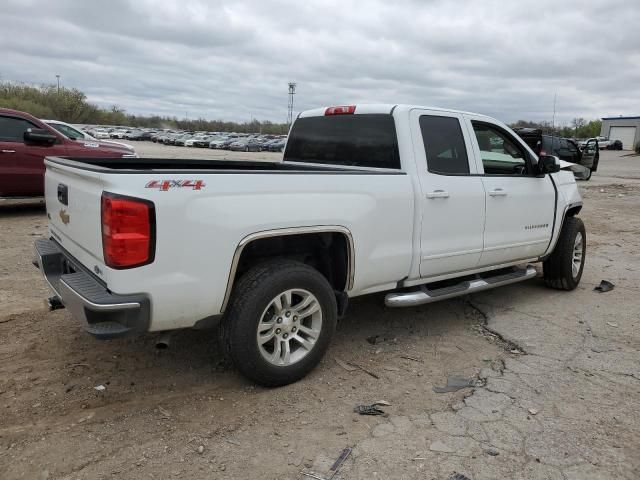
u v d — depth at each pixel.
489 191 4.88
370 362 4.18
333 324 3.87
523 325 5.05
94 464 2.84
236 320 3.42
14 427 3.14
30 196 9.74
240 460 2.91
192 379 3.81
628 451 3.04
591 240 9.59
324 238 3.98
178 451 2.97
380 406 3.51
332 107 5.02
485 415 3.41
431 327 4.98
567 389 3.78
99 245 3.10
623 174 27.95
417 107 4.54
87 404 3.43
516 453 3.01
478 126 5.02
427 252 4.43
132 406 3.43
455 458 2.96
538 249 5.67
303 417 3.36
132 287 3.01
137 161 4.59
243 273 3.71
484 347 4.54
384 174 4.09
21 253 7.06
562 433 3.21
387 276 4.23
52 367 3.90
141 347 4.29
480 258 4.97
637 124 75.81
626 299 5.94
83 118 72.25
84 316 3.04
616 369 4.11
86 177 3.17
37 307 5.07
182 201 3.09
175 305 3.17
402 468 2.87
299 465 2.88
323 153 5.06
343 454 2.98
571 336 4.79
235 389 3.69
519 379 3.92
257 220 3.38
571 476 2.82
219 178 3.23
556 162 5.39
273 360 3.62
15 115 9.48
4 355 4.06
